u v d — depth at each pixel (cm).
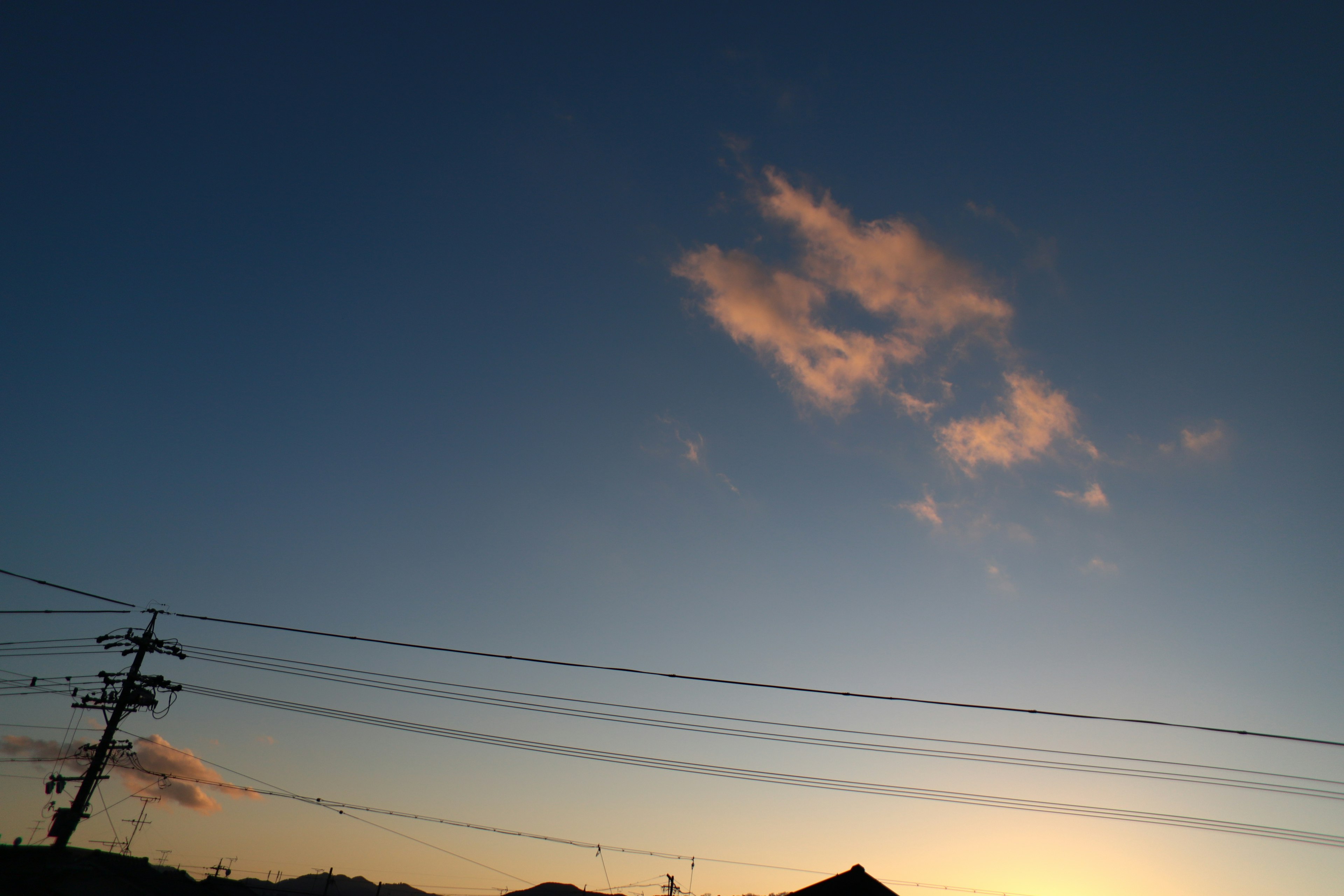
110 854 3447
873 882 3428
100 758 3161
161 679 3256
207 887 3675
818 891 3434
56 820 3100
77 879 3225
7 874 3062
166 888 3459
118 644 3266
